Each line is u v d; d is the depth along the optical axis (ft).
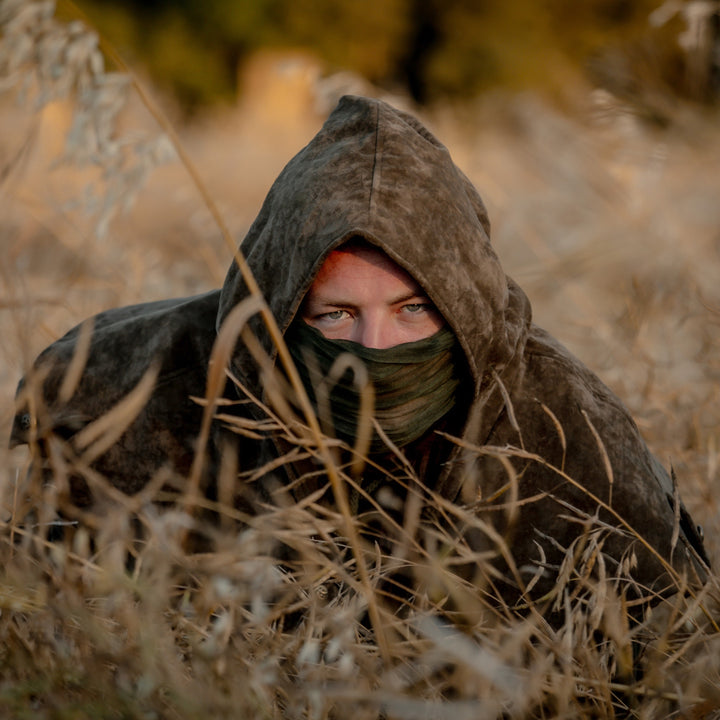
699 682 10.79
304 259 11.69
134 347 13.85
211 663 9.04
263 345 12.40
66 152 14.62
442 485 12.67
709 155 30.27
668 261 25.77
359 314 11.81
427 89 96.43
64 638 9.53
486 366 12.40
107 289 22.31
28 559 10.33
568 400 12.91
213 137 57.67
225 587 9.32
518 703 9.14
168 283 24.16
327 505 12.57
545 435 12.80
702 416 17.72
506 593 12.66
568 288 24.07
